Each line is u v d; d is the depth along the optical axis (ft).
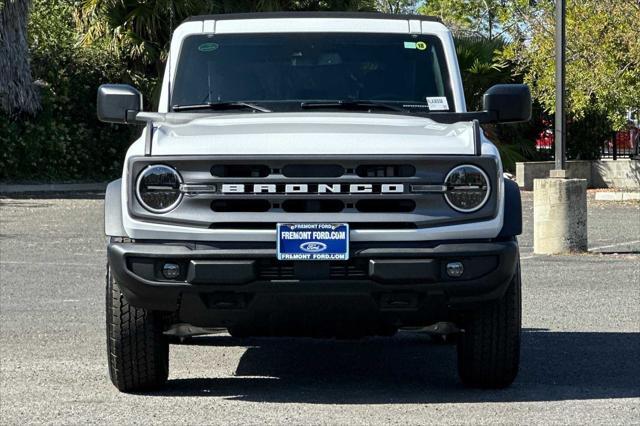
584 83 119.24
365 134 30.12
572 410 29.17
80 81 142.41
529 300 50.34
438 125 31.81
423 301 29.48
